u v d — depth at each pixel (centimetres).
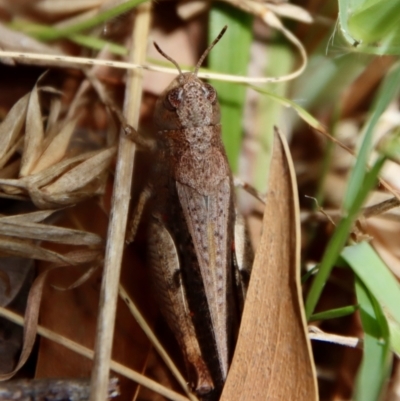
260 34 16
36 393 15
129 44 16
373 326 15
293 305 15
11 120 16
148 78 16
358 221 16
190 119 16
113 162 16
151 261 16
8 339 16
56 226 15
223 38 16
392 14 16
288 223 15
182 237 16
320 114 16
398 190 16
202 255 16
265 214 15
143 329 15
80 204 16
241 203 16
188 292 16
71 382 15
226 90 16
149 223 16
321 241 16
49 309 16
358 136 16
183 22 16
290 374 15
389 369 15
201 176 16
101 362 15
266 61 16
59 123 16
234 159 16
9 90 16
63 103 16
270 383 15
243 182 16
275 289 15
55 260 15
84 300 16
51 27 16
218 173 16
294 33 16
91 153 16
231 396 15
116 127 16
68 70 16
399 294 15
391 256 16
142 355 16
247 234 16
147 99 16
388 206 16
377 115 15
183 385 15
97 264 16
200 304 16
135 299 16
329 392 16
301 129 16
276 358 15
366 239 16
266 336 15
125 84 16
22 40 16
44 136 16
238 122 16
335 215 16
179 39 16
